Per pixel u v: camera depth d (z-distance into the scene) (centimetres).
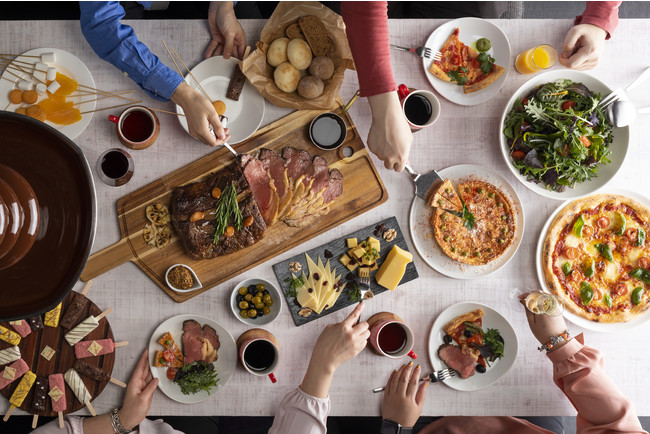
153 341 177
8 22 176
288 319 183
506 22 189
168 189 179
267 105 183
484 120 189
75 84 174
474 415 184
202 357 176
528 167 178
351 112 185
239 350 177
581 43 184
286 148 181
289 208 179
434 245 186
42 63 172
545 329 177
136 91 180
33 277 59
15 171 60
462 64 185
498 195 185
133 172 176
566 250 186
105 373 174
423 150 188
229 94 179
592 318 183
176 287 175
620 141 182
